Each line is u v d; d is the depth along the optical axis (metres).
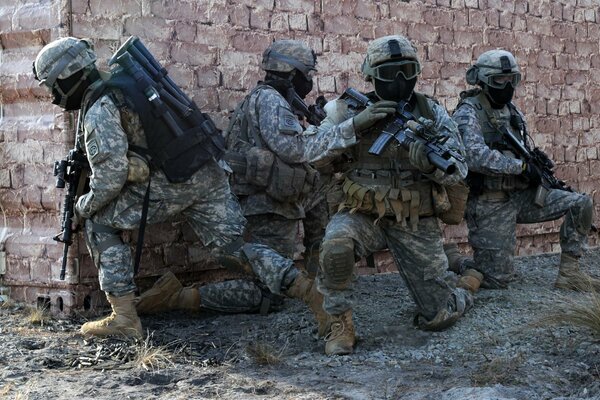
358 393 4.34
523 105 8.91
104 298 6.15
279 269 5.36
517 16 8.87
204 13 6.55
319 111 6.51
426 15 8.09
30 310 6.12
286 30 7.09
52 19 5.94
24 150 6.21
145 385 4.57
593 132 9.70
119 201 5.34
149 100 5.23
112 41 6.05
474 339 5.30
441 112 5.21
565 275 6.69
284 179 5.98
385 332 5.45
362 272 7.69
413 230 5.11
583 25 9.57
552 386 4.39
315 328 5.64
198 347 5.34
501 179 6.58
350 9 7.53
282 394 4.36
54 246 6.07
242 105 6.20
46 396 4.32
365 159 5.09
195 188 5.46
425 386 4.45
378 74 4.97
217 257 5.61
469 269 6.63
